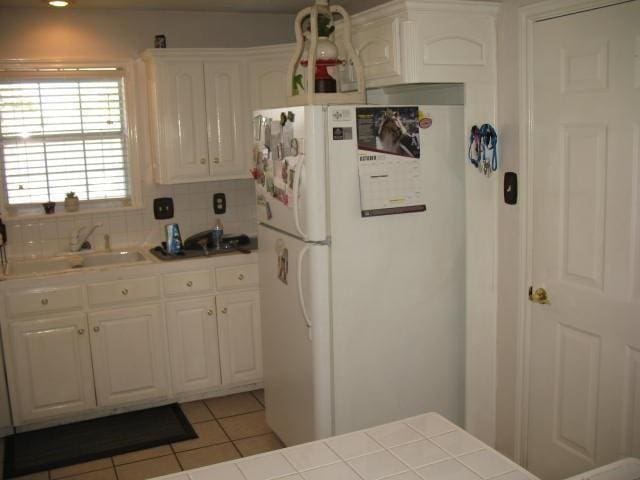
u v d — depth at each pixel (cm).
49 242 397
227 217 439
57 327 352
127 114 405
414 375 299
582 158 251
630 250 236
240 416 377
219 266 384
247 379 403
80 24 388
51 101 389
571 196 258
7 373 347
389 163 277
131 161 410
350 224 275
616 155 237
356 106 269
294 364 306
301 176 273
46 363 353
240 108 400
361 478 139
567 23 251
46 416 357
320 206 271
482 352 306
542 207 272
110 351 365
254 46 430
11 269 370
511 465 144
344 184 271
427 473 141
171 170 391
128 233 415
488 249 299
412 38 266
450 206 292
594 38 240
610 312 246
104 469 322
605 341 250
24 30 377
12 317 343
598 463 258
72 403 362
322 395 283
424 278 293
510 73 279
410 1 262
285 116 286
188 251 399
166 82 382
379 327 288
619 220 238
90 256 399
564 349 269
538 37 264
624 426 245
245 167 407
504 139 287
